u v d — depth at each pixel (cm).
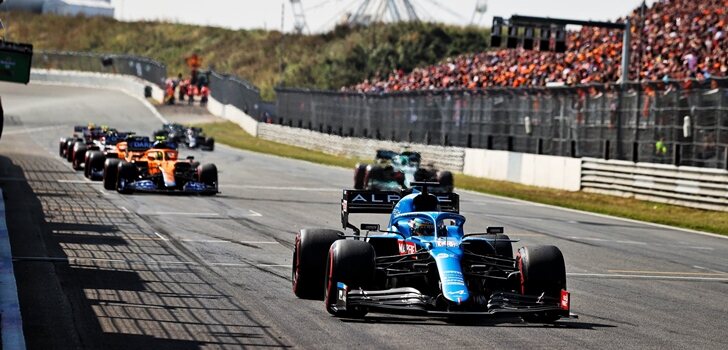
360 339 3397
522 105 15962
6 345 3084
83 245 5928
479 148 17462
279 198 10394
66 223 7131
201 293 4366
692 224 9700
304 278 4212
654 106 12419
